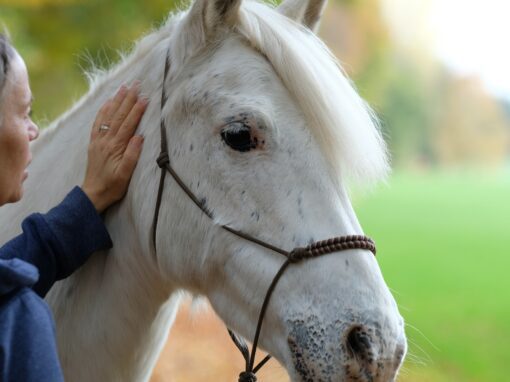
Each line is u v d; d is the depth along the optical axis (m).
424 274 21.50
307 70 3.08
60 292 3.46
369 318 2.80
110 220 3.43
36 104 12.54
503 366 11.88
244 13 3.25
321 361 2.83
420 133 80.38
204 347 8.62
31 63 11.75
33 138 2.90
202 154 3.14
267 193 3.02
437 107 82.06
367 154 3.09
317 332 2.86
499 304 17.22
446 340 13.58
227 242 3.10
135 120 3.38
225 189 3.09
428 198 50.97
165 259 3.29
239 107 3.04
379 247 26.94
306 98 3.07
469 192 57.47
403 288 19.08
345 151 3.06
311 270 2.93
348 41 37.09
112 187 3.34
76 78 12.38
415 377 10.15
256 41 3.18
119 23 12.15
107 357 3.40
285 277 2.97
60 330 3.43
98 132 3.38
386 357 2.78
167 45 3.43
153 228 3.30
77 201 3.25
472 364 11.93
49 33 11.89
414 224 35.00
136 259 3.41
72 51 12.05
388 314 2.84
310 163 3.02
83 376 3.39
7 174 2.73
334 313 2.84
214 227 3.12
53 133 3.75
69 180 3.50
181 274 3.28
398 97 73.75
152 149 3.32
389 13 38.56
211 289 3.24
